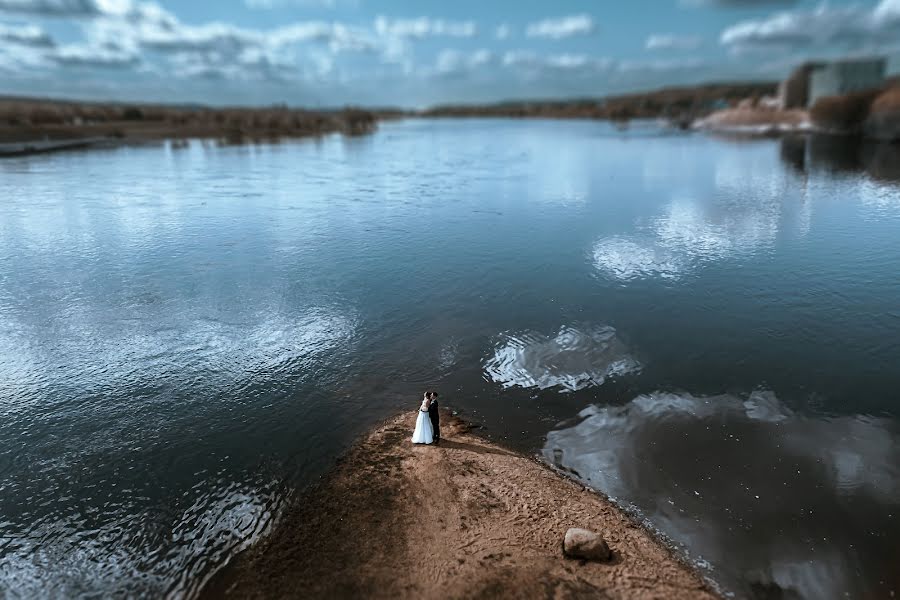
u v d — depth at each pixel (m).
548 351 17.33
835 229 31.91
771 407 14.15
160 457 12.47
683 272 25.06
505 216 37.94
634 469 11.84
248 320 19.91
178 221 36.00
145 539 10.15
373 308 21.11
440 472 11.62
